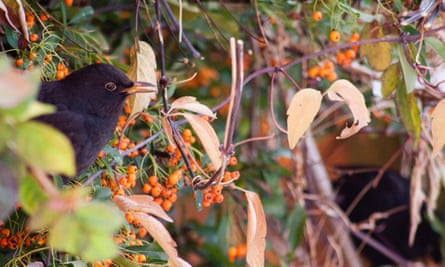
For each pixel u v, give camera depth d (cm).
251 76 180
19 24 176
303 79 202
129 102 180
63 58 186
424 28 185
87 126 172
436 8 186
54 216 149
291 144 171
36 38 178
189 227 211
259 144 217
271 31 211
